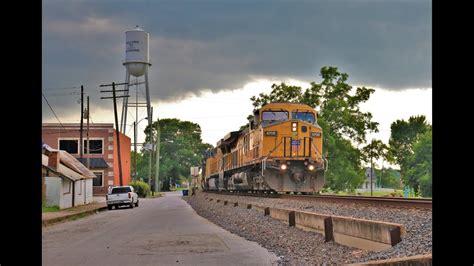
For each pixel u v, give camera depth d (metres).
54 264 12.45
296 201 26.70
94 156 72.88
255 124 35.00
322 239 14.84
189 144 141.62
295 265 11.81
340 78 57.97
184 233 19.36
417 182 52.38
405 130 79.69
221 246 15.39
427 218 13.73
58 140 73.25
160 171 133.12
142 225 23.84
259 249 14.67
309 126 33.34
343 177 54.31
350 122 56.03
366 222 12.38
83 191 49.34
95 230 22.23
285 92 60.12
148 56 82.69
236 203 32.41
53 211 36.91
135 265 12.15
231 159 45.66
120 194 43.84
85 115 56.59
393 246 11.15
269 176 32.41
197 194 68.31
